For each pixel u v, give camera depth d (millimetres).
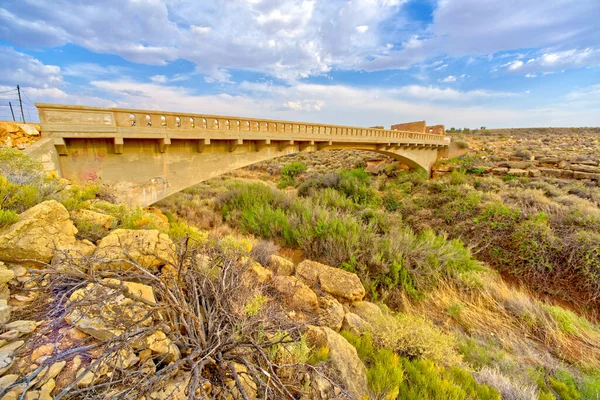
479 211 11531
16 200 3334
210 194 15852
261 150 12312
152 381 1482
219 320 2281
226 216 11117
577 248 7805
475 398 2711
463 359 3918
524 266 8328
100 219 3801
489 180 16297
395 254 7113
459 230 10938
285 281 4605
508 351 4496
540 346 4766
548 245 8375
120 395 1461
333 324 3977
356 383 2533
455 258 7594
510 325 5336
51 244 2584
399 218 12273
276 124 12016
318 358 2656
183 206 12062
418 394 2646
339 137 15273
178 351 2002
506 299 6172
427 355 3389
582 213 9602
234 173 30312
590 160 18562
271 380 1819
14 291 2182
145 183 8633
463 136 39250
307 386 2229
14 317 1936
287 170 27219
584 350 4680
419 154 22328
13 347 1647
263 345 2197
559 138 36000
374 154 31766
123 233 3240
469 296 6316
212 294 2658
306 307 4156
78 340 1782
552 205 10789
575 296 7148
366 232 8391
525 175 17125
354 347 3133
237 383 1683
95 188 5230
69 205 3848
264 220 9688
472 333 5000
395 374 2752
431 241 8266
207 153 10297
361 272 6652
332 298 4883
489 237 9867
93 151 7457
